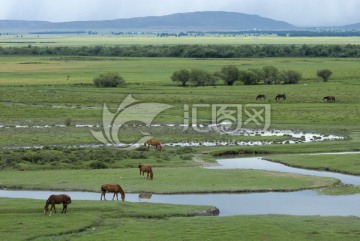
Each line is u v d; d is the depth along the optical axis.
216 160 124.69
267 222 71.94
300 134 160.12
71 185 96.88
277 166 118.12
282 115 189.00
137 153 126.62
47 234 66.38
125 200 87.75
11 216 73.25
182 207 80.69
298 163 118.38
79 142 145.25
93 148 135.62
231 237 65.69
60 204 80.62
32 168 112.75
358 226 70.62
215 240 64.69
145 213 77.00
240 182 98.94
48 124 172.50
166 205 81.81
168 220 73.44
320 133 161.38
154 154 127.44
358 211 81.44
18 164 114.94
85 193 93.12
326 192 93.50
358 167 113.31
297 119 182.25
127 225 70.94
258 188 94.69
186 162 119.75
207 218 74.31
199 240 64.56
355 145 140.25
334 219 74.06
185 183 98.00
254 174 105.25
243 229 68.75
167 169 110.62
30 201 81.62
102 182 99.00
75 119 180.88
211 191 93.19
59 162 117.56
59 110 197.75
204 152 131.75
